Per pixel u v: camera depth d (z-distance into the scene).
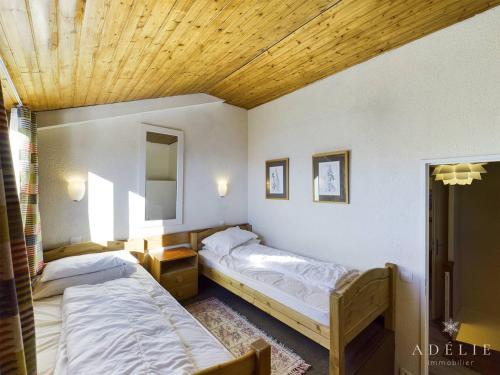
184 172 3.37
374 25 1.89
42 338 1.38
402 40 2.11
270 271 2.56
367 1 1.63
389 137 2.29
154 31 1.49
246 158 4.08
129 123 2.88
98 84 2.05
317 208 2.96
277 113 3.54
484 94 1.77
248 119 4.11
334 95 2.76
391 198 2.28
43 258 2.28
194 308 2.83
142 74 2.12
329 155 2.79
